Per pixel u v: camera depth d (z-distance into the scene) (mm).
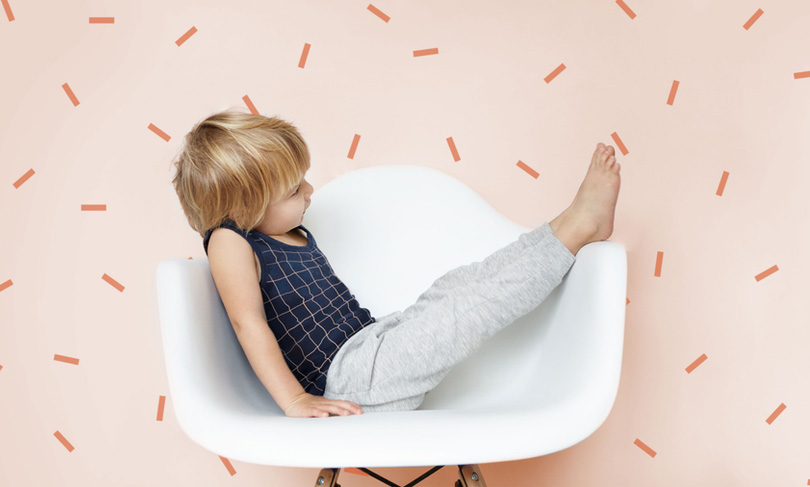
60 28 1358
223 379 871
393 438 684
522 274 937
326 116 1364
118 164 1356
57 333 1349
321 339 995
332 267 1161
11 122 1353
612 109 1369
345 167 1365
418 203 1189
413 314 968
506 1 1372
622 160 1370
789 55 1355
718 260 1360
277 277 996
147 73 1354
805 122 1350
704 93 1366
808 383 1342
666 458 1366
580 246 1008
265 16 1360
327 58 1363
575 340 884
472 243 1163
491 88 1372
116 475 1353
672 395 1364
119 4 1353
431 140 1371
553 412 732
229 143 983
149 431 1355
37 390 1344
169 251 1357
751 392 1354
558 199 1371
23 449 1342
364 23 1367
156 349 1354
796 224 1348
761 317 1353
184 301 846
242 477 1376
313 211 1184
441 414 737
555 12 1370
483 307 908
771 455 1350
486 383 1048
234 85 1358
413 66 1368
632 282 1367
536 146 1373
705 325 1360
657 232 1368
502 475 1402
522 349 1049
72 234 1353
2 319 1342
